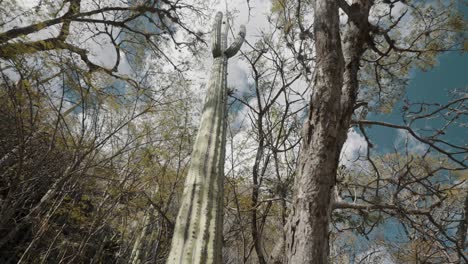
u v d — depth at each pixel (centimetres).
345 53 330
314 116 261
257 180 572
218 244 278
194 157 358
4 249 602
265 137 589
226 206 579
